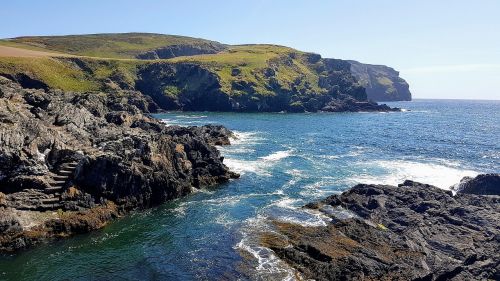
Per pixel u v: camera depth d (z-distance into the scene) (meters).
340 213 45.44
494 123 164.12
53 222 39.53
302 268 32.97
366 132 124.44
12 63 159.62
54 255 35.78
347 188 57.88
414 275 31.75
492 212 43.88
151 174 50.00
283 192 55.59
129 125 84.31
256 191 56.06
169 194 51.41
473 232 39.84
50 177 43.50
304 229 40.47
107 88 183.62
